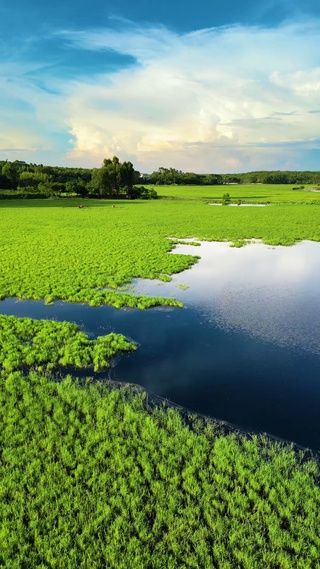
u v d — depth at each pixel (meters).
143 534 8.23
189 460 10.46
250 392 14.05
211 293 25.69
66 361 15.85
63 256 36.03
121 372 15.43
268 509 8.86
